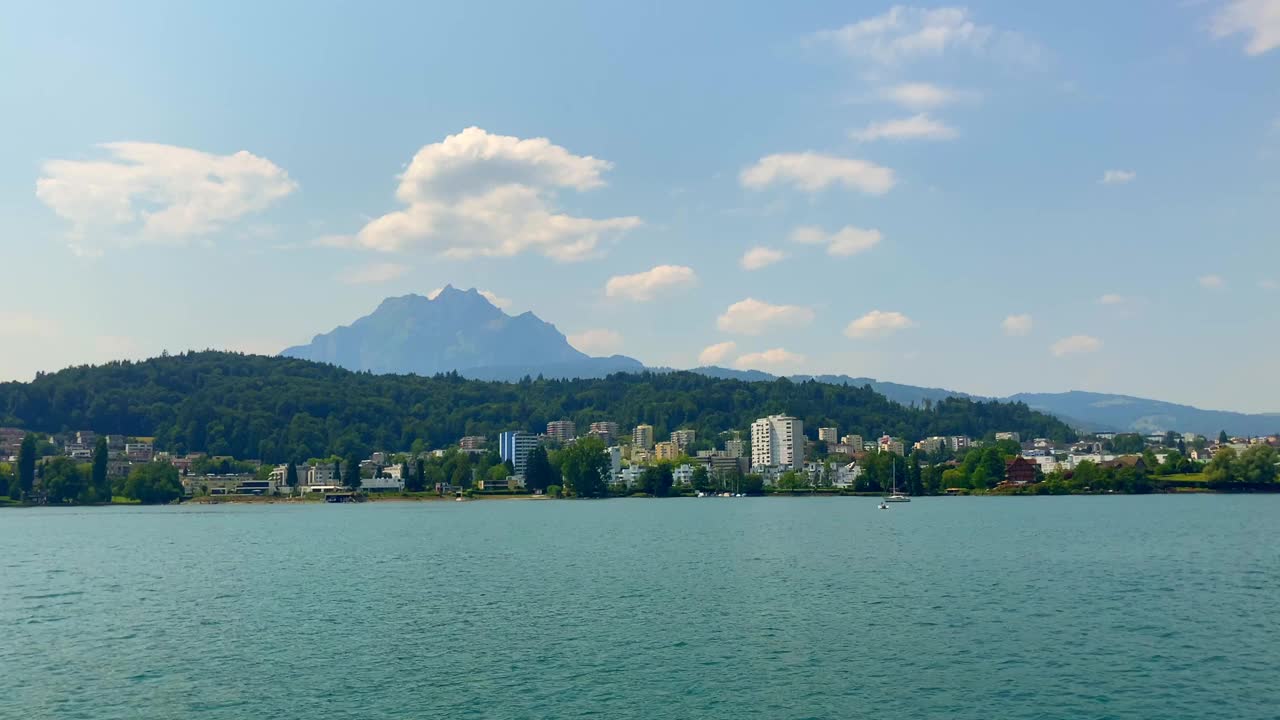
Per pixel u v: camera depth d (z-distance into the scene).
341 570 137.50
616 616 93.81
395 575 130.00
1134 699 63.31
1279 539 172.50
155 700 64.81
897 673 70.06
